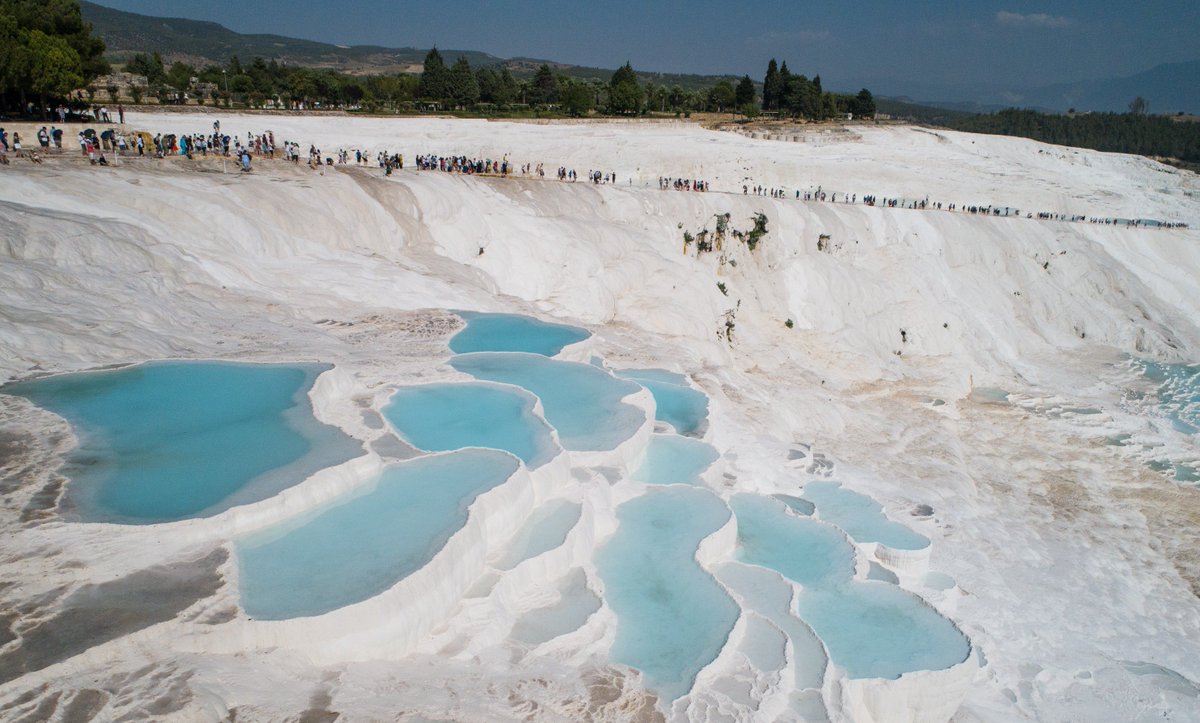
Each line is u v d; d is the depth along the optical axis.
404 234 30.38
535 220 34.66
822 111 99.00
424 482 14.53
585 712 10.76
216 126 40.38
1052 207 63.00
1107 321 47.72
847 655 14.88
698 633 13.42
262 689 9.44
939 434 32.28
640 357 27.28
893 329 42.31
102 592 10.34
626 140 66.88
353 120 65.94
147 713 8.50
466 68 93.44
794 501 20.97
